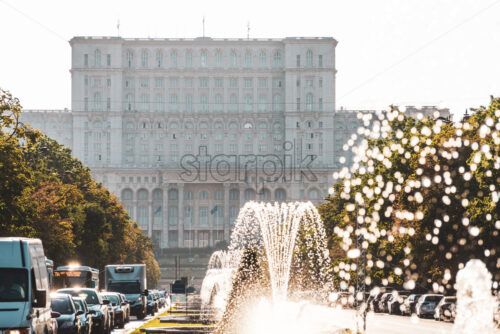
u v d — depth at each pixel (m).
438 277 66.31
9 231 63.06
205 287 64.50
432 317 74.31
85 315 39.50
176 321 62.19
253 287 34.78
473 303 20.06
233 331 34.50
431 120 68.19
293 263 75.50
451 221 59.59
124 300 64.00
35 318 26.92
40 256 29.42
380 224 71.25
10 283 26.77
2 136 65.94
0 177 61.69
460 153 59.72
